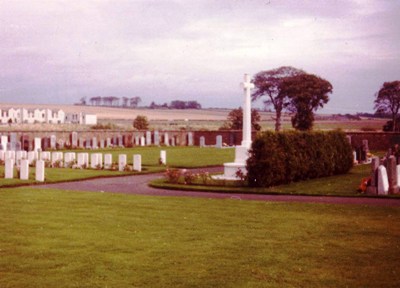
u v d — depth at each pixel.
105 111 193.50
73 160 37.66
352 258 12.11
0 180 28.03
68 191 24.34
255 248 13.03
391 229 15.38
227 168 30.67
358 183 28.09
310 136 30.11
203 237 14.26
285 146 27.53
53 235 14.40
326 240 13.92
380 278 10.60
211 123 158.25
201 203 20.67
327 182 28.69
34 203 20.25
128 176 32.66
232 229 15.33
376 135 62.38
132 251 12.71
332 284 10.23
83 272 11.01
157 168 37.59
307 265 11.54
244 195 23.66
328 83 101.69
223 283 10.30
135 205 20.00
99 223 16.17
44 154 39.53
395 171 24.12
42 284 10.25
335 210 18.89
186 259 12.02
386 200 21.81
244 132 31.05
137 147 65.31
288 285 10.17
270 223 16.30
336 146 32.94
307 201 21.50
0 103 185.12
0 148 45.19
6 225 15.77
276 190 24.97
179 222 16.41
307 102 100.94
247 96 30.91
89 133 62.72
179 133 74.38
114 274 10.88
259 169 26.16
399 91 94.00
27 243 13.46
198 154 53.28
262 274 10.88
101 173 32.84
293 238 14.15
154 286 10.12
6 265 11.51
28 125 101.00
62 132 59.22
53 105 199.12
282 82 105.62
